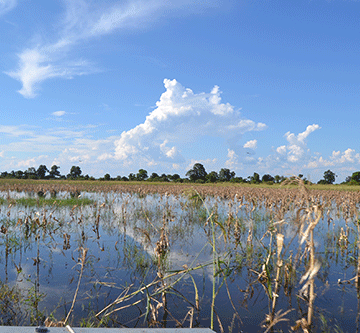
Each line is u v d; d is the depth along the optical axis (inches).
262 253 309.3
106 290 219.9
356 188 1943.9
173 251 330.3
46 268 272.7
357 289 220.7
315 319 173.0
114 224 508.4
